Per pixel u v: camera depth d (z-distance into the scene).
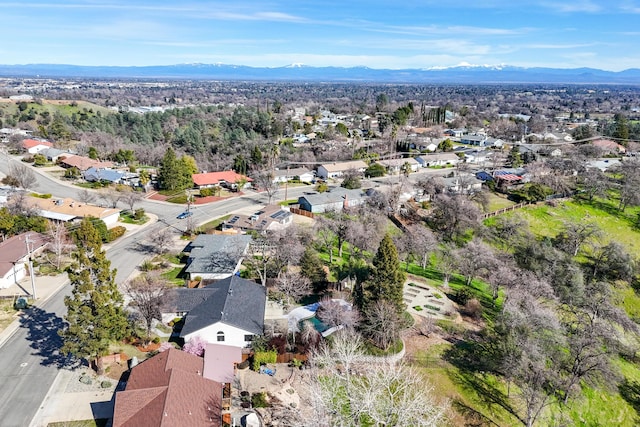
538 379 44.66
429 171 137.88
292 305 57.62
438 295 64.12
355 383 43.06
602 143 158.75
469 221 87.75
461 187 107.62
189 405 36.12
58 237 67.19
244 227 82.19
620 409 49.84
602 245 87.50
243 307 51.78
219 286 56.25
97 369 43.53
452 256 72.44
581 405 48.22
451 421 42.38
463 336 54.25
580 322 55.75
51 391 41.09
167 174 109.94
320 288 61.72
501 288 67.88
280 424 37.94
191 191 110.94
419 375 46.44
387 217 94.88
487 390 46.38
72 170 118.81
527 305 54.53
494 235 87.75
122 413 35.03
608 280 79.00
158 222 89.12
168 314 52.50
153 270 66.56
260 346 46.59
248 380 43.66
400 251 74.25
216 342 47.88
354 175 121.69
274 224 82.56
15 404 39.31
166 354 42.09
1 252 64.44
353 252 73.62
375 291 50.56
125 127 199.12
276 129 188.50
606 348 52.50
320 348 46.09
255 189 116.19
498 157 144.12
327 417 33.84
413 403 34.47
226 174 119.06
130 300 57.41
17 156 139.00
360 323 50.44
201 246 70.62
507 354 47.81
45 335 50.00
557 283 70.75
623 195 104.31
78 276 41.66
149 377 39.47
